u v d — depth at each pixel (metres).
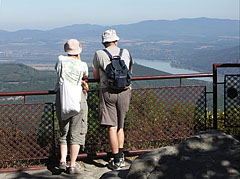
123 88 3.97
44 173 4.12
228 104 4.78
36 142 4.39
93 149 4.69
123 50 4.16
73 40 4.00
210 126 4.84
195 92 4.67
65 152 4.09
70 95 3.75
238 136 4.86
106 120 4.09
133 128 4.73
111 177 2.81
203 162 2.31
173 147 2.54
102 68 4.03
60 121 3.99
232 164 2.25
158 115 4.73
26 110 4.27
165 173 2.33
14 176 4.04
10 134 4.30
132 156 4.70
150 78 4.43
